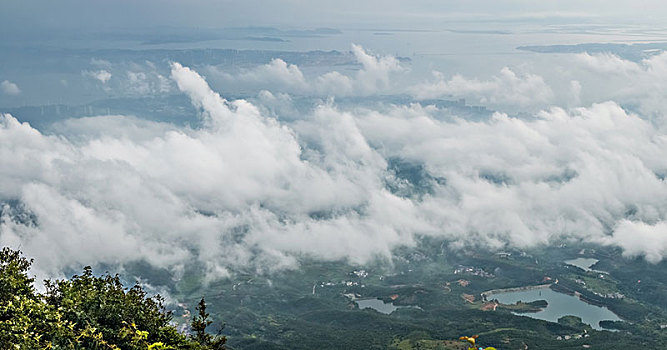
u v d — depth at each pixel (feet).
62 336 155.63
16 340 147.64
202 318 169.48
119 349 159.63
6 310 156.76
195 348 163.12
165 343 169.27
